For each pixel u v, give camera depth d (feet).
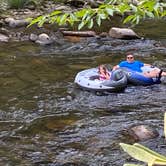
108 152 29.66
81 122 35.55
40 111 38.50
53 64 53.98
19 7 90.63
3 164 28.14
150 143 30.63
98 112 38.11
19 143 31.63
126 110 38.63
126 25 78.13
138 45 63.77
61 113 37.93
